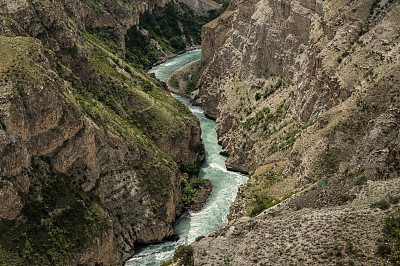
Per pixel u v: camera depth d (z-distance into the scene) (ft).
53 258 216.13
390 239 152.66
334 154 248.32
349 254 155.84
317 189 227.40
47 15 326.03
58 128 245.65
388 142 219.82
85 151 262.26
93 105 315.37
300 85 350.02
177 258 202.49
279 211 224.53
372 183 198.49
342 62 298.97
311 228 180.86
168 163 326.24
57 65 310.24
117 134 297.33
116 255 259.80
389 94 245.86
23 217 217.97
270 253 177.27
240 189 303.27
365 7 313.94
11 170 217.15
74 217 238.07
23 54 253.85
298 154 276.21
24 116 228.43
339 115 263.90
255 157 351.67
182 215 322.14
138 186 294.87
